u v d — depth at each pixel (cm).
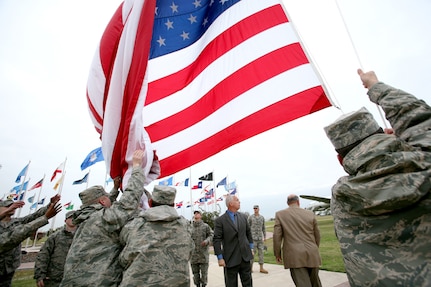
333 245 930
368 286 106
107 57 372
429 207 101
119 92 319
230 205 416
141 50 305
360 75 167
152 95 371
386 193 107
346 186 124
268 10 341
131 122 291
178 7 387
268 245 1287
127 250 218
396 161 109
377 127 135
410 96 129
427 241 98
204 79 359
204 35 381
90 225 237
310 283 350
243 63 335
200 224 617
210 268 838
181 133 351
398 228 105
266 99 307
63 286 210
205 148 332
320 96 279
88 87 388
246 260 387
